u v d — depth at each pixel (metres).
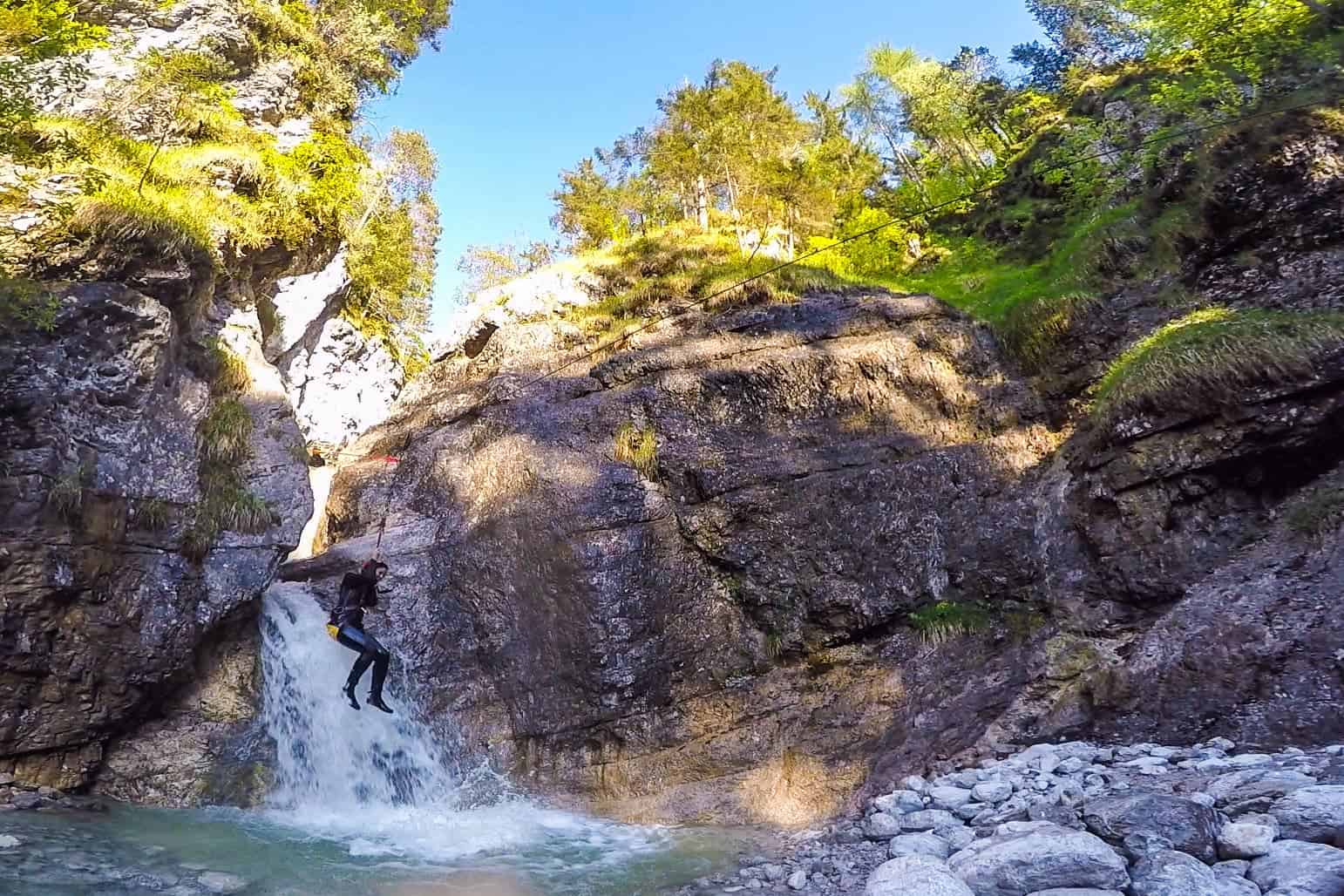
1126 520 8.83
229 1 15.27
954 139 25.48
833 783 8.15
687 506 10.21
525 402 12.82
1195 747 6.64
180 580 8.66
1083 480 9.45
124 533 8.28
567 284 15.91
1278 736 6.40
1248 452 8.30
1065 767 6.83
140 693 8.31
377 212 20.83
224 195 12.28
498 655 10.05
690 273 15.45
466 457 12.39
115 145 10.92
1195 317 10.14
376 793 9.48
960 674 8.77
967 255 17.25
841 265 18.09
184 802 8.31
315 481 15.65
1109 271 11.80
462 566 10.80
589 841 7.53
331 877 6.24
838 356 11.55
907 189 21.59
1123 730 7.33
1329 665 6.47
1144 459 8.82
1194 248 11.11
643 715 9.06
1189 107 12.79
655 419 11.45
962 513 9.98
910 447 10.67
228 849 6.78
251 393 10.72
